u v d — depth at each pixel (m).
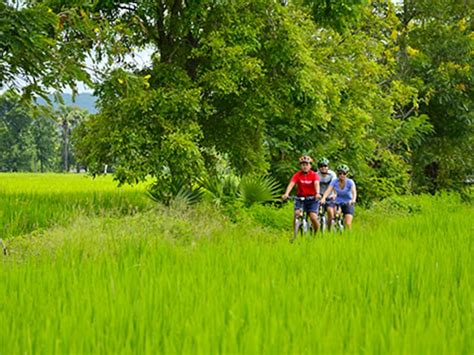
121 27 20.06
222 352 4.85
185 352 4.85
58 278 8.13
